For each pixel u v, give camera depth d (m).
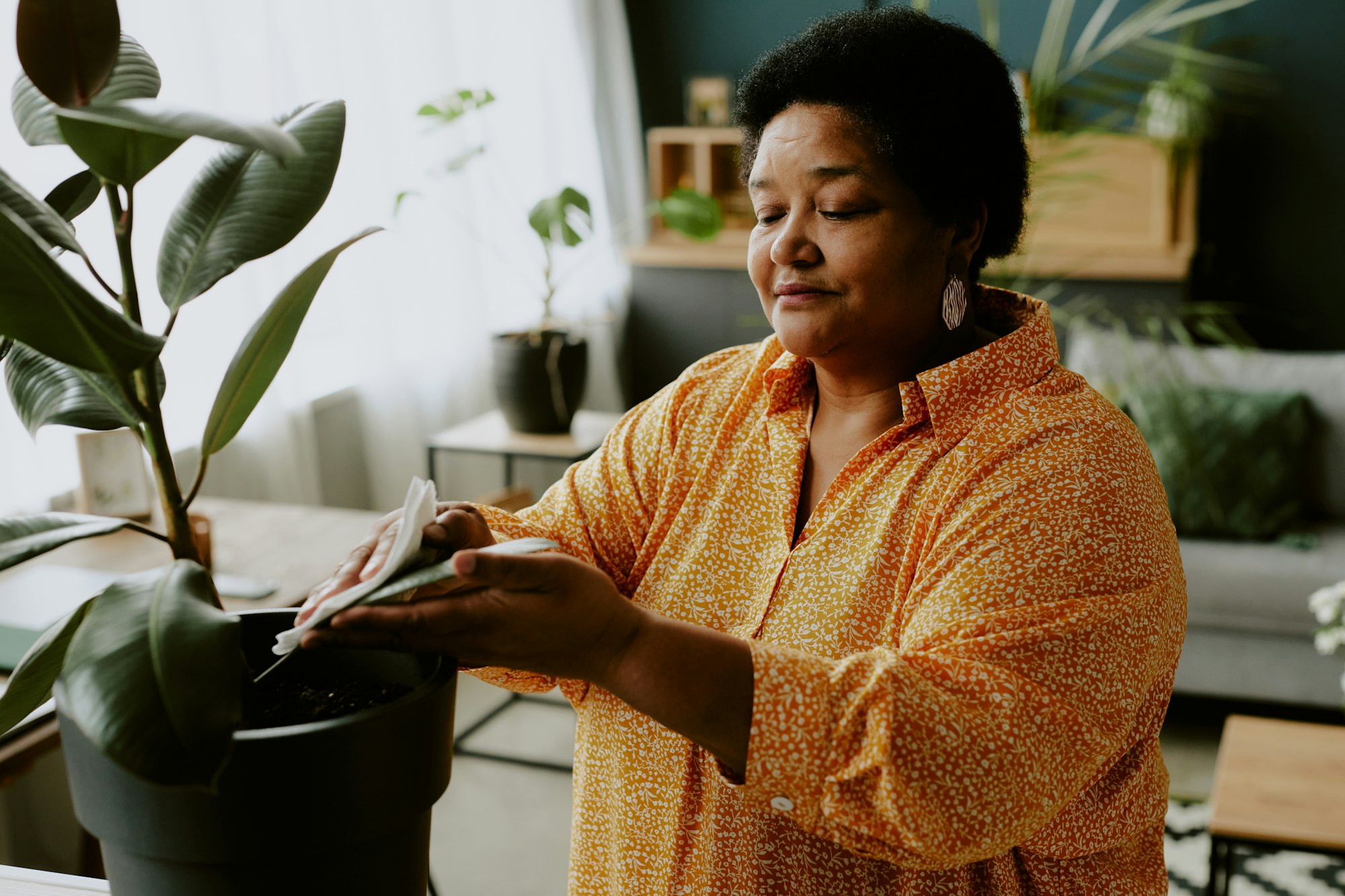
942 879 0.85
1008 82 0.90
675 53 5.30
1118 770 0.86
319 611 0.66
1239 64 4.59
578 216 4.50
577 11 4.61
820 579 0.90
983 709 0.71
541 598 0.67
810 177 0.86
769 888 0.88
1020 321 0.97
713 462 1.00
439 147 3.84
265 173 0.73
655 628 0.70
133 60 0.76
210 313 2.86
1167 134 4.19
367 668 0.79
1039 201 3.32
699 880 0.91
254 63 3.00
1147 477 0.84
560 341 3.34
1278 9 4.55
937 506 0.85
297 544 2.31
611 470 1.07
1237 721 2.34
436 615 0.66
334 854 0.65
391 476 3.71
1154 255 4.12
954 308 0.92
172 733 0.55
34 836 2.28
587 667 0.70
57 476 2.57
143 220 2.57
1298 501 3.35
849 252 0.85
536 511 1.09
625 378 5.09
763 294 0.92
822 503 0.92
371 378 3.62
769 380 0.98
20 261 0.56
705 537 0.98
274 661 0.79
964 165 0.86
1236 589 3.09
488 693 3.46
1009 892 0.87
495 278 4.25
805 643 0.89
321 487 3.64
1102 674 0.74
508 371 3.32
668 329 5.00
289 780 0.62
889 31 0.85
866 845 0.72
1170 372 3.60
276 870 0.64
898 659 0.72
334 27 3.30
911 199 0.85
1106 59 4.69
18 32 0.62
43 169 2.32
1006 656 0.73
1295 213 4.68
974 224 0.92
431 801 0.70
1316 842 1.91
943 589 0.79
